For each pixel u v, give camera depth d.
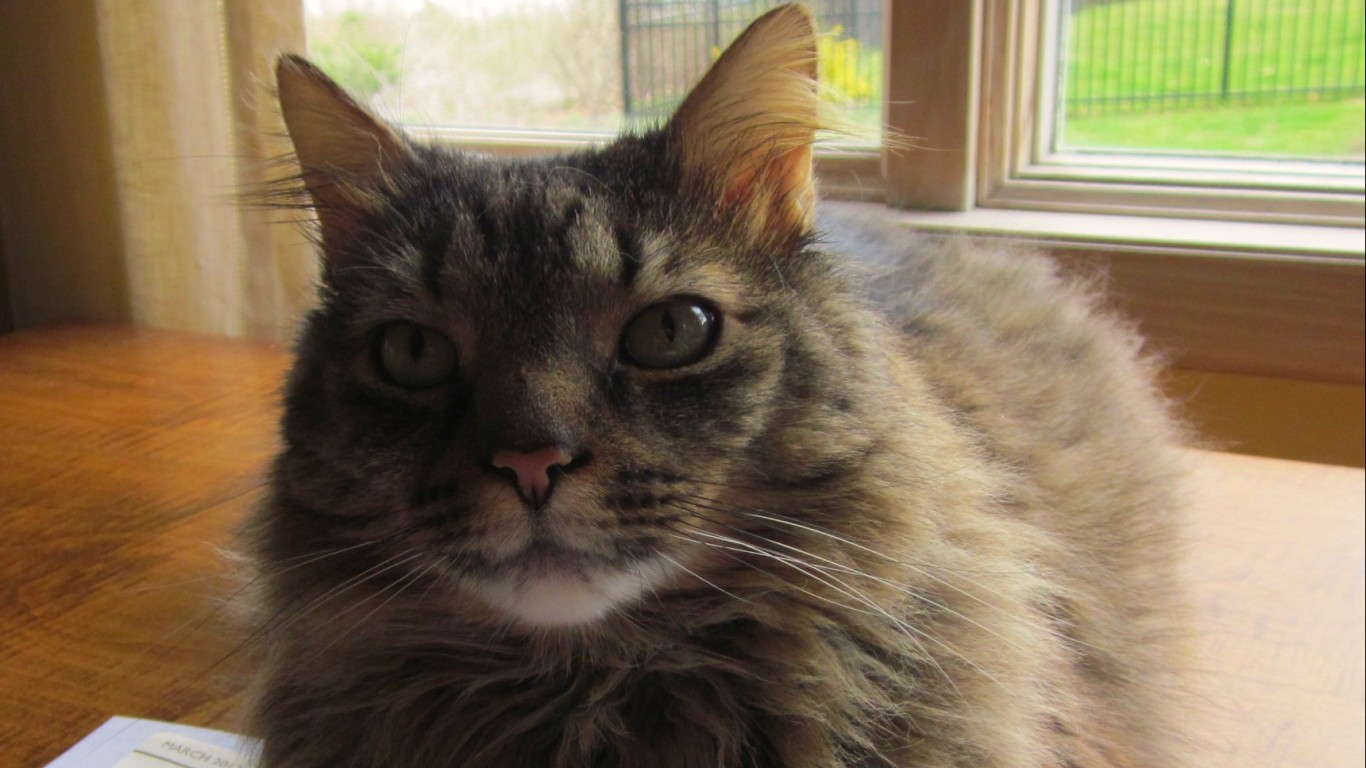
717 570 0.36
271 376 0.64
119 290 0.79
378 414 0.35
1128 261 0.61
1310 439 0.60
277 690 0.38
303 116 0.38
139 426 0.61
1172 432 0.54
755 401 0.35
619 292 0.35
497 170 0.37
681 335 0.35
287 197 0.44
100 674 0.44
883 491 0.36
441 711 0.37
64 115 0.76
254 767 0.38
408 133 0.42
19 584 0.49
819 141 0.40
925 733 0.36
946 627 0.37
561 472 0.33
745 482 0.35
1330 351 0.59
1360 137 0.63
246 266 0.74
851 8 0.64
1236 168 0.65
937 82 0.64
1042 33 0.66
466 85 0.65
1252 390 0.61
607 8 0.62
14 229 0.81
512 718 0.37
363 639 0.37
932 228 0.61
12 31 0.75
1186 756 0.41
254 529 0.39
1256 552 0.53
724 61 0.36
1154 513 0.47
